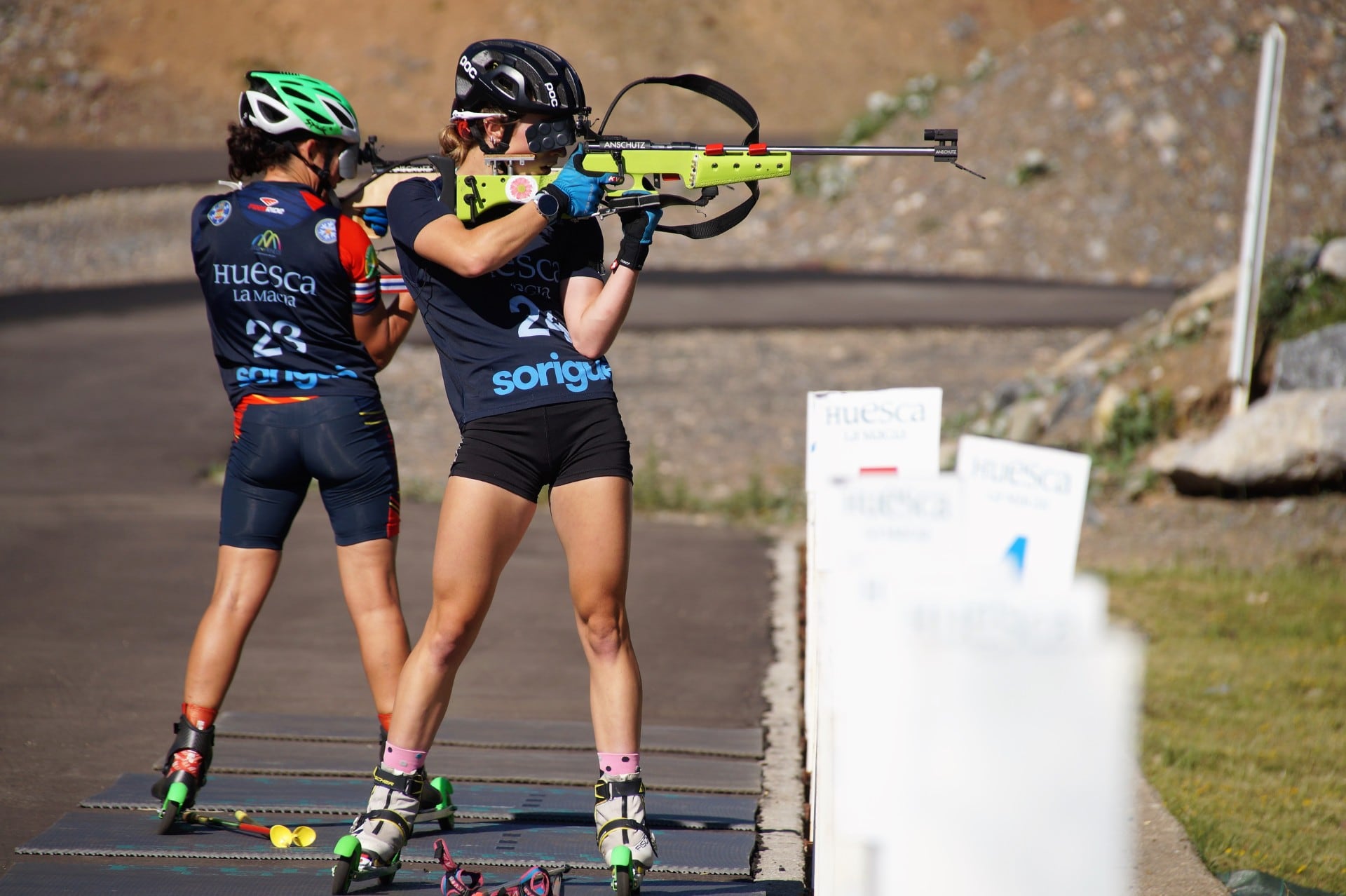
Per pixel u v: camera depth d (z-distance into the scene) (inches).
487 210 533.6
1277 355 1656.0
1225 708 902.4
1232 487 1496.1
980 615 281.4
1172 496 1556.3
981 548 337.7
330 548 1332.4
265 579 614.2
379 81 6545.3
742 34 7165.4
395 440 1975.9
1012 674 279.3
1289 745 829.8
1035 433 1763.0
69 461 1756.9
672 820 642.8
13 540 1320.1
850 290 3464.6
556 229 538.9
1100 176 4106.8
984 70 4825.3
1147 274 3794.3
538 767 730.8
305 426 598.2
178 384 2299.5
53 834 593.9
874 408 530.0
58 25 6358.3
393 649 607.5
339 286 599.2
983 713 280.1
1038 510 336.5
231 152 618.2
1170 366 1770.4
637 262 523.2
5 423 1968.5
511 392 516.1
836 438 532.7
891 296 3385.8
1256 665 1001.5
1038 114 4350.4
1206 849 658.8
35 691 854.5
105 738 764.6
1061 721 277.6
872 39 7303.2
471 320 527.2
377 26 6786.4
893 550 311.4
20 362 2423.7
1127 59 4392.2
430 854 582.9
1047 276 3821.4
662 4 7219.5
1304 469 1465.3
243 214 600.4
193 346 2635.3
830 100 6909.5
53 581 1162.6
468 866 570.9
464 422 526.0
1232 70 4303.6
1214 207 3973.9
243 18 6633.9
